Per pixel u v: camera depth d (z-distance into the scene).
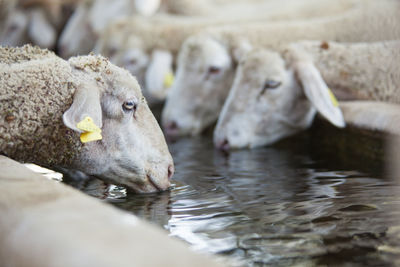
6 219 2.52
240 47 8.98
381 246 3.17
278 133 7.60
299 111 7.49
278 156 6.75
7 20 17.45
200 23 10.82
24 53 4.82
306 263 2.92
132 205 4.30
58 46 17.95
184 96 9.20
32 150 4.48
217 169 5.91
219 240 3.31
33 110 4.38
